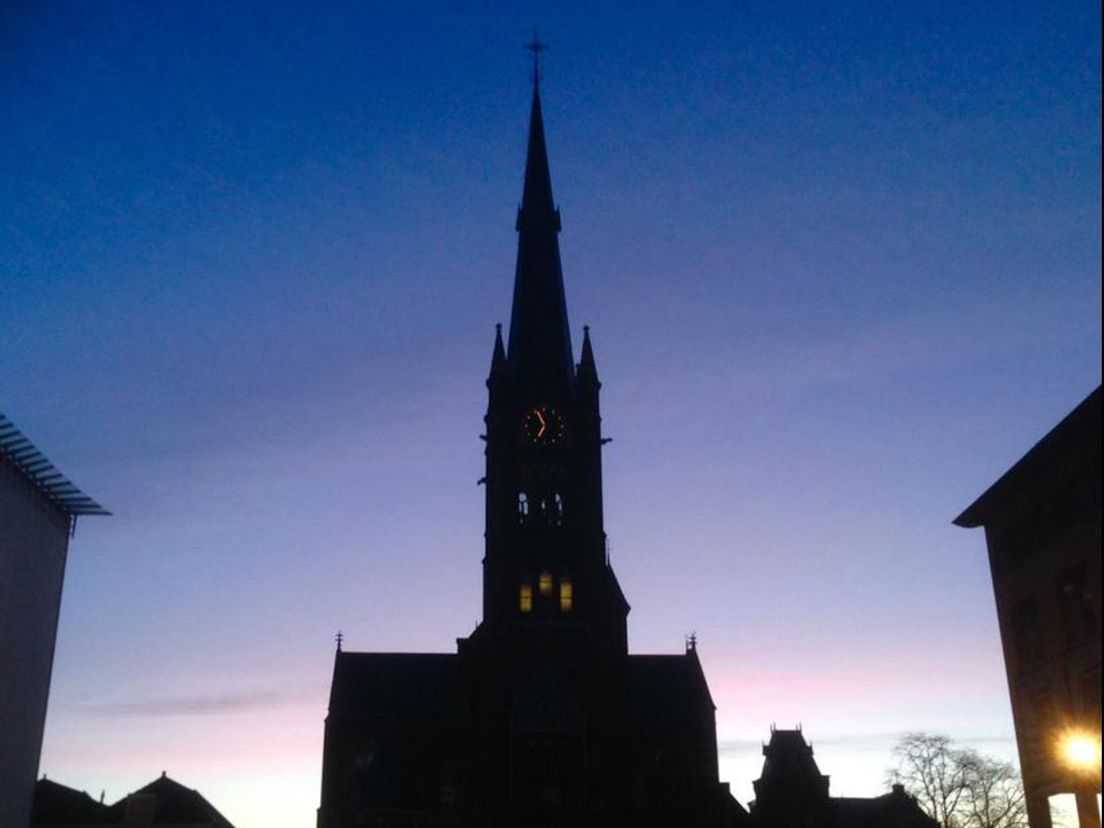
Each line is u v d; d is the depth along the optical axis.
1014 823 84.94
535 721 87.06
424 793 94.75
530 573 90.38
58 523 66.19
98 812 90.19
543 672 88.19
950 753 88.44
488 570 90.88
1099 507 42.44
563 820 84.94
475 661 89.00
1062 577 46.06
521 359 96.75
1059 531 46.09
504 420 94.44
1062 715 46.09
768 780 105.12
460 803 85.69
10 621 59.34
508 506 91.69
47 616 65.12
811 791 103.88
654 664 103.31
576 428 94.50
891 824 111.81
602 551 91.50
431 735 97.69
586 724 86.75
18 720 60.91
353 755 96.88
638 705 99.31
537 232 102.94
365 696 99.88
